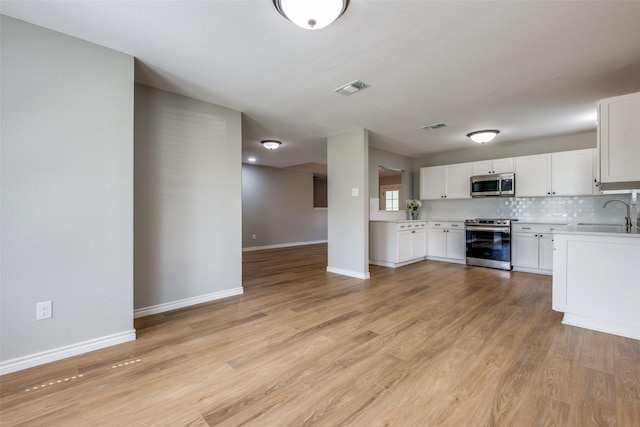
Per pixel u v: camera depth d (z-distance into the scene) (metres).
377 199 5.73
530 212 5.05
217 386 1.71
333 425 1.40
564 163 4.48
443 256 5.64
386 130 4.43
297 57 2.33
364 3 1.71
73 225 2.07
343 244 4.62
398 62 2.41
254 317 2.79
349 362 1.97
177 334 2.41
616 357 2.01
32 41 1.93
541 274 4.50
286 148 5.70
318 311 2.95
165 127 2.96
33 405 1.53
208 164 3.27
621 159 2.43
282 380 1.77
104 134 2.19
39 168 1.94
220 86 2.87
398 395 1.62
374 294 3.52
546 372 1.83
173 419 1.44
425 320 2.70
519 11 1.79
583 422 1.39
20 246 1.88
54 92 2.00
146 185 2.84
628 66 2.47
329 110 3.55
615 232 2.50
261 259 6.16
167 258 2.97
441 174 5.85
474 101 3.25
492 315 2.81
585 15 1.82
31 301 1.92
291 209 8.66
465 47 2.19
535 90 2.96
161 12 1.80
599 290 2.46
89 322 2.13
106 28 1.97
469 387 1.69
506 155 5.28
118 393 1.64
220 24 1.92
